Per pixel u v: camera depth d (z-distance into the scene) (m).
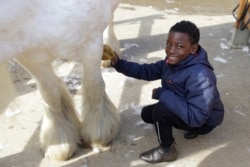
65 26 1.38
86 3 1.42
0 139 2.09
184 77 1.75
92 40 1.61
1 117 1.71
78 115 2.11
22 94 2.49
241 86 2.57
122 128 2.16
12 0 1.14
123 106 2.35
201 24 3.59
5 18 1.15
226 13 3.89
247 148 2.02
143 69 1.98
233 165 1.91
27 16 1.23
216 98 1.83
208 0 4.25
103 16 1.58
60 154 1.91
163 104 1.84
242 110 2.32
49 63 1.67
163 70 1.90
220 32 3.41
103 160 1.94
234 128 2.16
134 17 3.76
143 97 2.45
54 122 1.94
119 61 1.98
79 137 2.04
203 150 2.00
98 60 1.73
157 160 1.91
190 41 1.68
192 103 1.76
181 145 2.03
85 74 1.81
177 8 4.01
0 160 1.94
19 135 2.12
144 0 4.22
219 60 2.91
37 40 1.33
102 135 1.97
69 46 1.48
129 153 1.98
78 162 1.93
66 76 2.69
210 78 1.73
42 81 1.75
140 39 3.26
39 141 2.07
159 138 1.90
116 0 1.82
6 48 1.26
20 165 1.92
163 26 3.54
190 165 1.91
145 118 2.12
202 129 1.95
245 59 2.94
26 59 1.53
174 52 1.70
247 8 2.96
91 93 1.91
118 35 3.33
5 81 1.51
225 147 2.02
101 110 1.99
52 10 1.31
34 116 2.28
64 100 1.98
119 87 2.54
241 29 3.04
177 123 1.89
